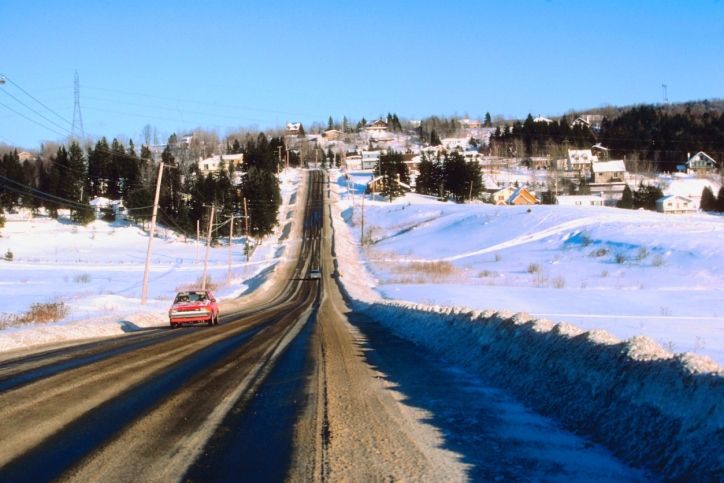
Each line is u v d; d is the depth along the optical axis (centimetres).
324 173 18412
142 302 4103
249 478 537
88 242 10681
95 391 958
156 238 11369
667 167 17725
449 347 1436
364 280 7169
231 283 7056
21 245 10112
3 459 587
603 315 3186
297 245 10250
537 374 898
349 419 769
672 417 575
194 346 1691
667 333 2212
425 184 15688
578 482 531
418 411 814
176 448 631
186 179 13025
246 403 869
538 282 5716
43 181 12212
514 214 10319
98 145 13538
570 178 16575
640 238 7556
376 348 1623
